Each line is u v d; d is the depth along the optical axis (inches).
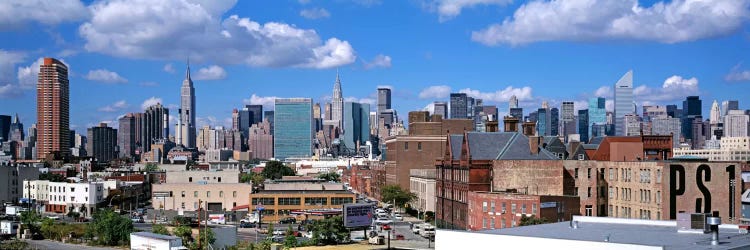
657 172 5378.9
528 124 7386.8
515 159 6097.4
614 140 6781.5
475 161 6112.2
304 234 6815.9
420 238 6294.3
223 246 5753.0
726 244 2488.9
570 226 3110.2
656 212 5369.1
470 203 5969.5
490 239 2583.7
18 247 5713.6
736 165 5467.5
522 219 5083.7
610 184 6063.0
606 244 2304.4
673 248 2375.7
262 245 5634.8
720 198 5423.2
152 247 5068.9
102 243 6437.0
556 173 6028.5
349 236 5969.5
